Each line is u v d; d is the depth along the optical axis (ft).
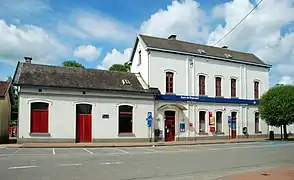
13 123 126.21
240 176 35.53
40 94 82.74
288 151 70.23
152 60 101.60
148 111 96.99
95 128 88.69
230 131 116.47
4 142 89.15
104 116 89.97
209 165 47.03
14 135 119.96
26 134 81.05
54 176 35.14
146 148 78.74
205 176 37.17
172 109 102.63
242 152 67.62
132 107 94.73
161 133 99.25
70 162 47.39
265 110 114.32
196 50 112.57
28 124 81.25
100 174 37.19
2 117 91.30
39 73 86.69
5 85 95.55
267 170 40.88
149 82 100.17
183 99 105.29
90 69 97.96
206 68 112.78
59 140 83.97
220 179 33.83
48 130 83.20
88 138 88.02
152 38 109.50
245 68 123.75
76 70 94.58
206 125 110.32
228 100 116.78
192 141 102.17
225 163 49.57
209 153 65.05
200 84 111.24
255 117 124.98
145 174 38.06
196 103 108.47
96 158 53.47
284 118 110.52
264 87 128.98
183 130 104.53
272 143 99.04
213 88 113.80
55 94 84.33
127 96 93.81
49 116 83.35
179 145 90.02
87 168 41.63
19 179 33.09
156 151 69.51
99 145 80.94
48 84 83.10
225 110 115.85
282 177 34.71
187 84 107.34
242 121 120.47
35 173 36.91
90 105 88.84
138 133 94.73
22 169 39.81
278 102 111.34
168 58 104.68
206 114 110.73
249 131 122.21
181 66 107.04
